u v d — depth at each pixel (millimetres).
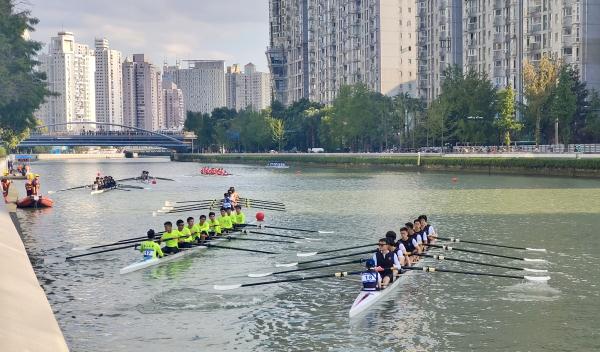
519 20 165375
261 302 27172
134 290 29234
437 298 27578
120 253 38406
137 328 23812
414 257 33031
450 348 21594
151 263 34344
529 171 107562
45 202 66688
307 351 21438
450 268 33594
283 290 29078
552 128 134500
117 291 29062
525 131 141750
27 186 69688
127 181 115688
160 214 60719
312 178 118625
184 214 61281
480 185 90250
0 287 15742
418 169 137125
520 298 27562
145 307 26484
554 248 39469
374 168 152500
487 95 142625
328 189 90375
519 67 165500
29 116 101312
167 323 24391
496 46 173125
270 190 91000
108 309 26234
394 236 29562
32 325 13641
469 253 37812
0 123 102500
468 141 147375
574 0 145125
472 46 183250
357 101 176500
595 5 144375
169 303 27047
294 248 40125
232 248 37594
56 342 13141
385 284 28000
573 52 146125
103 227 51500
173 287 29734
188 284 30312
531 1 159250
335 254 38156
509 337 22641
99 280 31234
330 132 187875
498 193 76938
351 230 48438
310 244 41688
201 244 38094
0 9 90375
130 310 26078
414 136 162250
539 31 157375
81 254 37844
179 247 37188
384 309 26000
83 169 187750
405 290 28891
